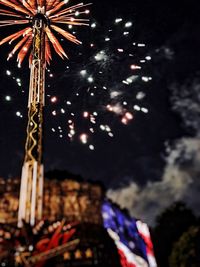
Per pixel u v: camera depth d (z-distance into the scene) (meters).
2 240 13.10
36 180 14.76
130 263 16.20
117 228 16.83
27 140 15.70
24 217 14.01
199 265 16.39
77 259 14.23
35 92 16.84
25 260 12.70
